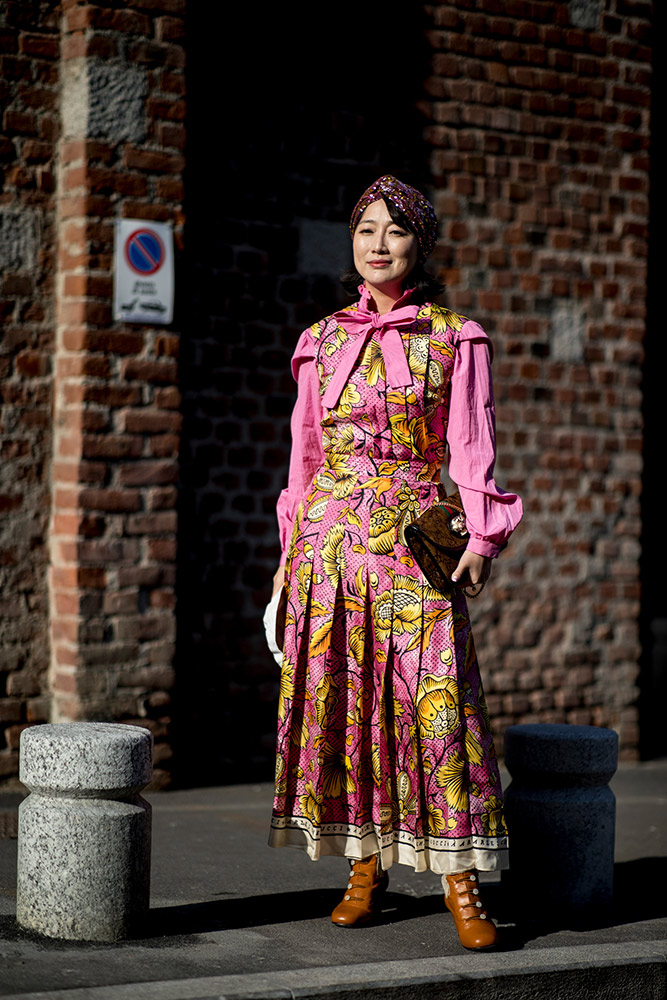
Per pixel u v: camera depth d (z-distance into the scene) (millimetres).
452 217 6137
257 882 3812
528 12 6297
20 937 3033
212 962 2928
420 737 3141
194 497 5531
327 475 3270
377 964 2902
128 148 5062
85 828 3035
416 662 3137
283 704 3270
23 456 5109
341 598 3195
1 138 5023
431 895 3746
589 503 6465
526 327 6312
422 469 3236
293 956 3008
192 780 5516
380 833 3156
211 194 5555
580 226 6457
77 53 5012
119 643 5078
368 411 3191
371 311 3357
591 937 3348
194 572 5535
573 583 6414
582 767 3623
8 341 5070
